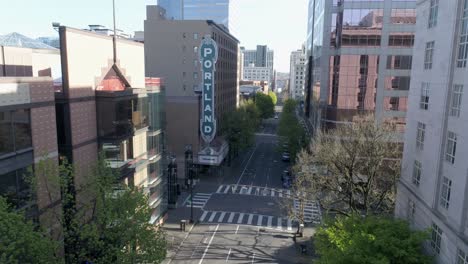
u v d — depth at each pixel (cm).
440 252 2227
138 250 2036
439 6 2442
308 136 7031
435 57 2489
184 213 4612
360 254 1936
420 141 2739
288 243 3775
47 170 1770
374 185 3284
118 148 2767
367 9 5275
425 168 2558
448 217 2141
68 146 2325
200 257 3419
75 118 2362
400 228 2177
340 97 5550
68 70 2266
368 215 2538
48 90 1942
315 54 7725
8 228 1403
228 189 5728
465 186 1947
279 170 7012
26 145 1802
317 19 7444
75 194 2236
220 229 4128
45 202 1900
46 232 1708
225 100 8331
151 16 7212
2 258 1312
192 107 5947
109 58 2806
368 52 5366
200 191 5594
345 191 3266
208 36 5616
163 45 7062
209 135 5859
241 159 7956
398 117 5422
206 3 17750
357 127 3359
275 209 4838
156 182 3725
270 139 10844
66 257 1895
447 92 2256
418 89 2822
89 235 1823
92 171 2147
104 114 2642
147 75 7175
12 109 1684
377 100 5456
